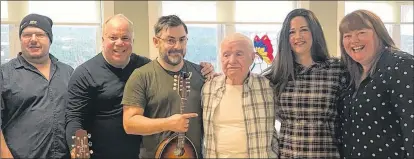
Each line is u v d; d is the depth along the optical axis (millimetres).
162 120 2025
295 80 2158
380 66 2004
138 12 4727
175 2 4953
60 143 2322
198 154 2191
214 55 5109
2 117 2297
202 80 2229
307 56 2191
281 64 2189
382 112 1970
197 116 2148
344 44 2117
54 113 2326
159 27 2158
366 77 2047
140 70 2172
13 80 2314
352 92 2100
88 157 2156
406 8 5371
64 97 2379
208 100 2133
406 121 1875
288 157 2146
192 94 2170
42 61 2406
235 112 2092
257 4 5207
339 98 2160
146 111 2156
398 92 1906
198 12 5070
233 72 2082
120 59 2270
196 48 5070
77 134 2148
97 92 2258
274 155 2162
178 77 2150
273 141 2178
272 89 2191
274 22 5230
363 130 2027
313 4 4961
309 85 2135
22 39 2361
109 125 2256
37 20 2381
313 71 2148
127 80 2258
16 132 2275
